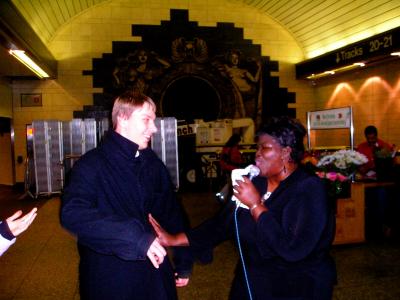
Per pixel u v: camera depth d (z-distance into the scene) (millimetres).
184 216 2121
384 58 8328
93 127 9680
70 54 10648
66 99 10688
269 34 11508
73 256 4922
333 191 4914
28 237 5781
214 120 11195
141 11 10844
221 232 1894
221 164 8211
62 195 1697
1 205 8500
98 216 1542
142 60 10875
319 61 10391
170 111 11000
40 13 8922
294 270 1589
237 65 11336
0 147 11516
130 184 1776
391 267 4281
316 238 1516
